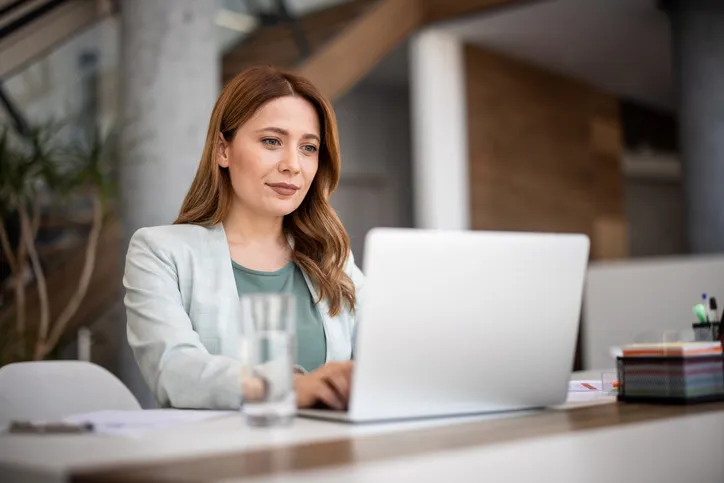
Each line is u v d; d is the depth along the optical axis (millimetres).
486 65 7316
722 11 5836
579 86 8305
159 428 1061
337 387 1174
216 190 1762
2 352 4098
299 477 708
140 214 4176
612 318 3770
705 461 1095
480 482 831
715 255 5734
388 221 8531
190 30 4242
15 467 833
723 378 1264
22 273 4250
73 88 4902
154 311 1528
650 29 6879
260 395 1035
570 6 6320
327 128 1796
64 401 1641
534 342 1172
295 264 1821
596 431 956
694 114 5898
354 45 5949
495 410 1170
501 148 7410
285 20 5613
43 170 4109
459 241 1078
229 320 1652
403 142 8633
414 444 871
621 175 8719
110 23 4992
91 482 744
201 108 4246
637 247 10875
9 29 4688
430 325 1080
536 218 7703
